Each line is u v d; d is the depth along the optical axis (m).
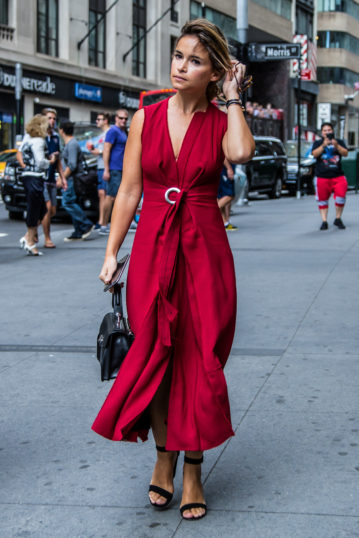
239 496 3.27
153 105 3.10
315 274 8.90
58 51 33.47
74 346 5.81
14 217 17.42
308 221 15.91
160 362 2.99
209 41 2.95
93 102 35.72
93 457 3.72
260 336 6.03
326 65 68.69
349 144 73.44
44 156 10.63
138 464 3.63
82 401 4.53
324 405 4.39
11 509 3.19
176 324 3.03
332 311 6.91
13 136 31.14
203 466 3.60
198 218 3.05
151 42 40.00
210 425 2.98
